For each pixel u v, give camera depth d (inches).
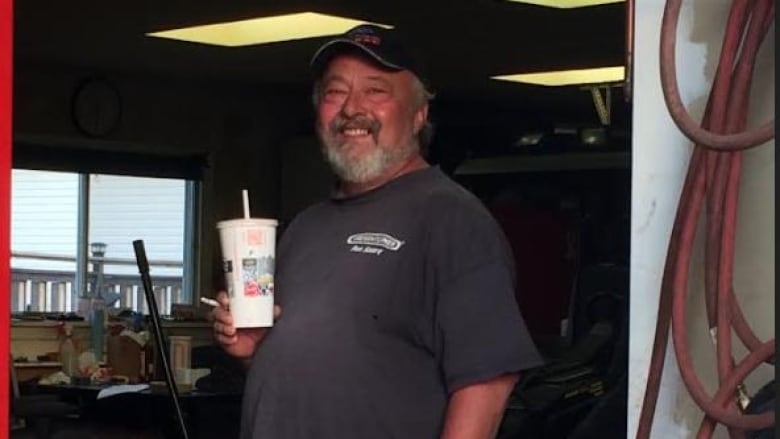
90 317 342.3
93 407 271.1
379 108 97.7
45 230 400.5
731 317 63.4
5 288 67.9
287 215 424.5
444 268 91.0
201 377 260.7
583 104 442.6
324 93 99.9
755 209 69.3
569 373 207.5
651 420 68.1
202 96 413.7
